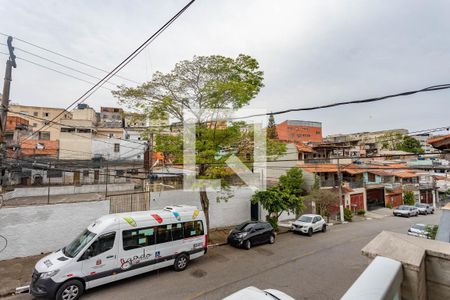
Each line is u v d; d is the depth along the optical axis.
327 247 14.15
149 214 9.90
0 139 9.58
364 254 2.22
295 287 8.76
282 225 20.33
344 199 27.97
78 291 7.79
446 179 42.00
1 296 8.03
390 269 1.81
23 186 24.08
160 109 13.08
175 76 13.01
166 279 9.36
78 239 8.83
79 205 12.42
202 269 10.41
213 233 16.36
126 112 13.53
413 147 56.88
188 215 10.88
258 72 14.30
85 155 35.03
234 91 12.27
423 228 17.12
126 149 36.66
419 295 1.88
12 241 10.86
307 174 27.55
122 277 8.71
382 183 34.00
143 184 22.72
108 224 8.69
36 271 7.75
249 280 9.30
